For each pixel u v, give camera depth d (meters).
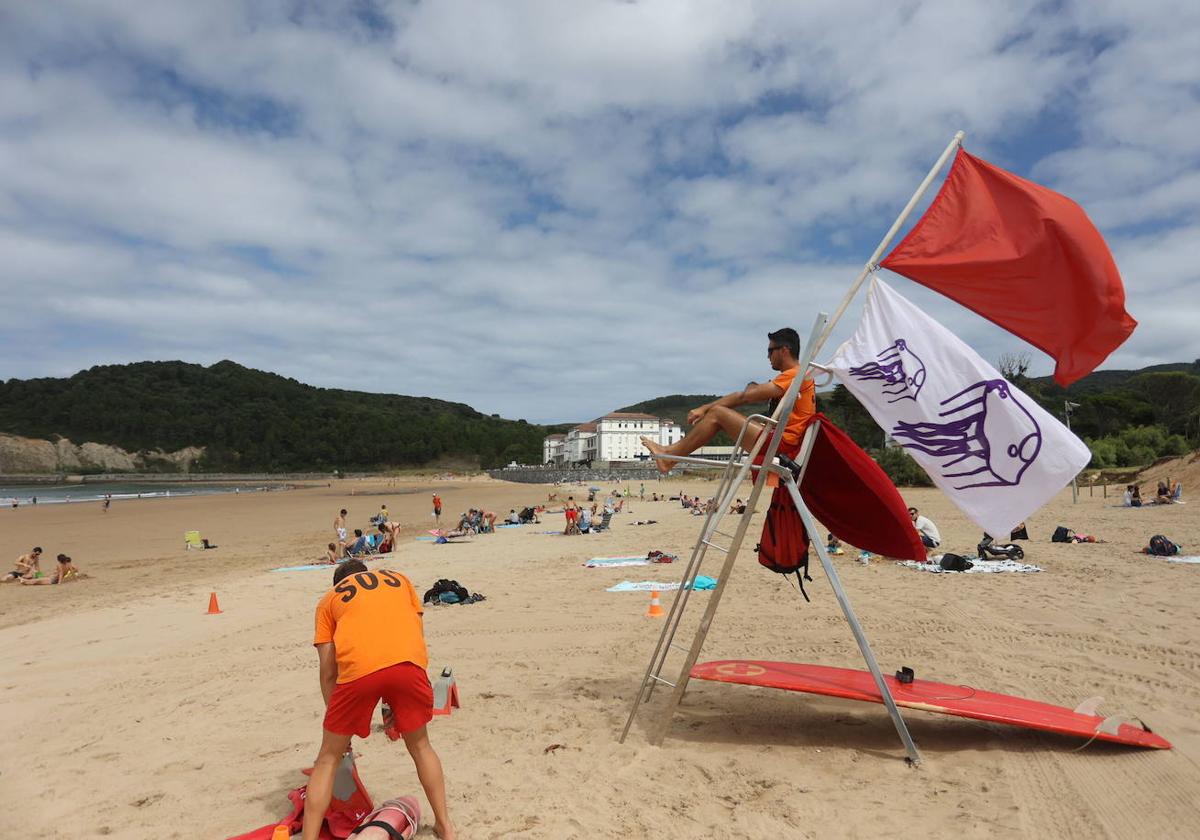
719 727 5.71
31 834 4.28
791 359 5.51
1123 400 73.44
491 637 9.46
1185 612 8.95
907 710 6.07
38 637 11.08
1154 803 4.10
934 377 4.94
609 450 149.12
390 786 4.73
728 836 3.89
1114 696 5.97
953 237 4.97
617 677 7.35
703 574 14.34
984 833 3.83
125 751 5.71
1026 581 11.87
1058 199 4.73
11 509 56.44
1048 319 4.80
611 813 4.20
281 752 5.53
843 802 4.29
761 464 5.21
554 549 21.31
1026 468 4.66
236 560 22.80
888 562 14.63
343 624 3.92
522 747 5.40
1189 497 30.34
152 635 10.72
